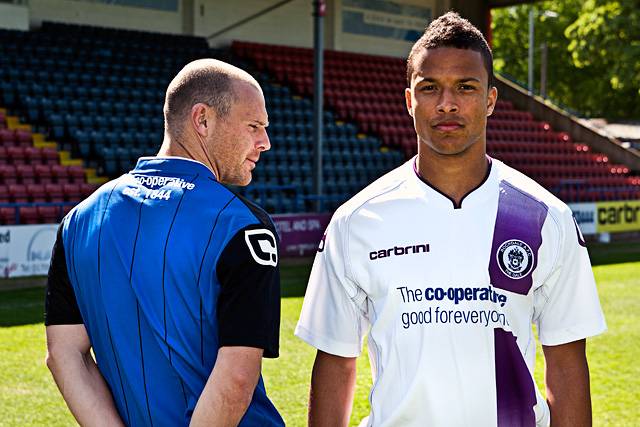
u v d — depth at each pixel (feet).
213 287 5.67
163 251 5.75
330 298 6.61
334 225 6.59
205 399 5.49
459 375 6.04
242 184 6.43
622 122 126.93
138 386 5.80
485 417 6.06
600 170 63.00
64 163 43.32
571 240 6.29
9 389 16.62
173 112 6.17
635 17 66.95
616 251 45.24
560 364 6.41
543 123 69.15
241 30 64.59
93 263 5.99
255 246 5.73
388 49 72.43
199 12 62.03
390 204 6.35
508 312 6.12
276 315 5.84
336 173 51.03
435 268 6.14
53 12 55.67
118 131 46.24
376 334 6.30
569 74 147.64
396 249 6.22
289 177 48.01
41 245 32.22
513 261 6.13
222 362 5.52
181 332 5.70
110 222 6.03
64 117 44.62
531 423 6.11
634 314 25.72
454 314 6.07
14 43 49.47
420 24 74.18
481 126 6.16
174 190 5.94
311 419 6.81
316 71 41.63
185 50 57.57
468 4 72.43
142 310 5.76
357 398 16.15
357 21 70.28
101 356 6.10
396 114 62.03
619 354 20.20
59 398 16.07
